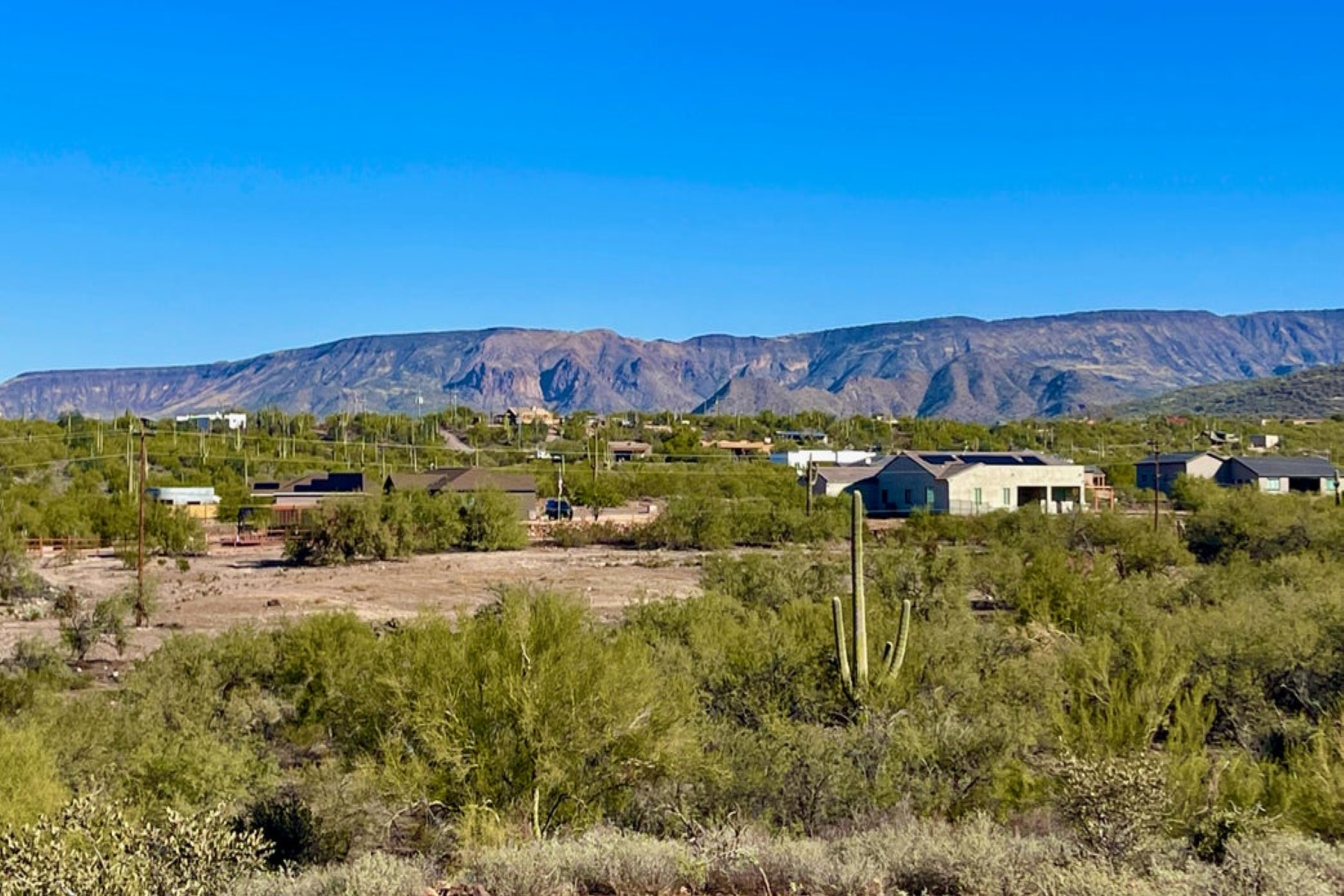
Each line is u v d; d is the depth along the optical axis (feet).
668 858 30.48
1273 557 154.30
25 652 95.09
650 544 241.55
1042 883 27.14
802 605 76.18
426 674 43.70
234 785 47.01
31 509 248.11
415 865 32.04
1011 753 46.01
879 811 42.52
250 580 180.65
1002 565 123.44
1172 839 34.32
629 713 42.93
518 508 255.70
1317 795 39.11
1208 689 60.80
